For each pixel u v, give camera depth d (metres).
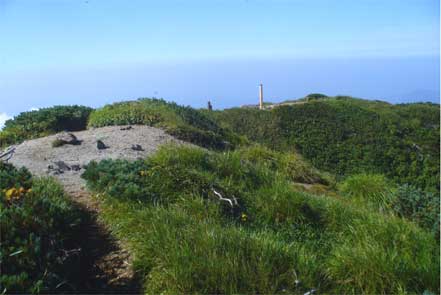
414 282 5.30
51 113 14.77
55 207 6.11
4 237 5.20
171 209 6.62
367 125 33.84
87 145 10.98
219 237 5.64
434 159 28.41
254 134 33.53
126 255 5.75
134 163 8.02
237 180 8.32
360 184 9.60
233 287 4.99
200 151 8.95
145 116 13.88
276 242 5.86
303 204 7.49
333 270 5.49
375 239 6.28
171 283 5.03
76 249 5.61
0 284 4.51
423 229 7.32
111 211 6.69
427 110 40.34
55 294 4.78
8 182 6.83
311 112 36.09
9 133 13.42
